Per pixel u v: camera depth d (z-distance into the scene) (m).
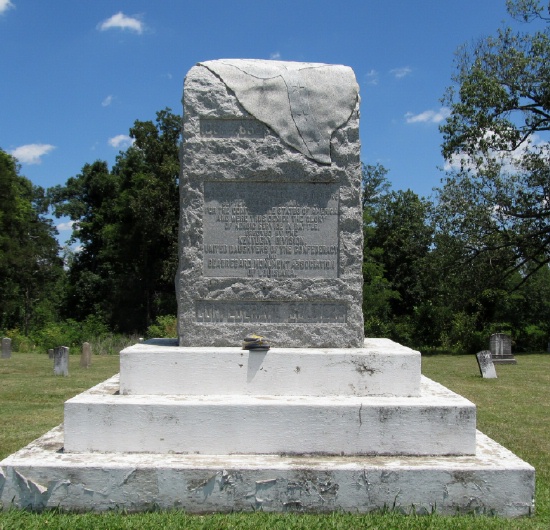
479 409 11.91
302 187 6.63
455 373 18.72
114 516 4.92
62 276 57.28
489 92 25.42
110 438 5.59
